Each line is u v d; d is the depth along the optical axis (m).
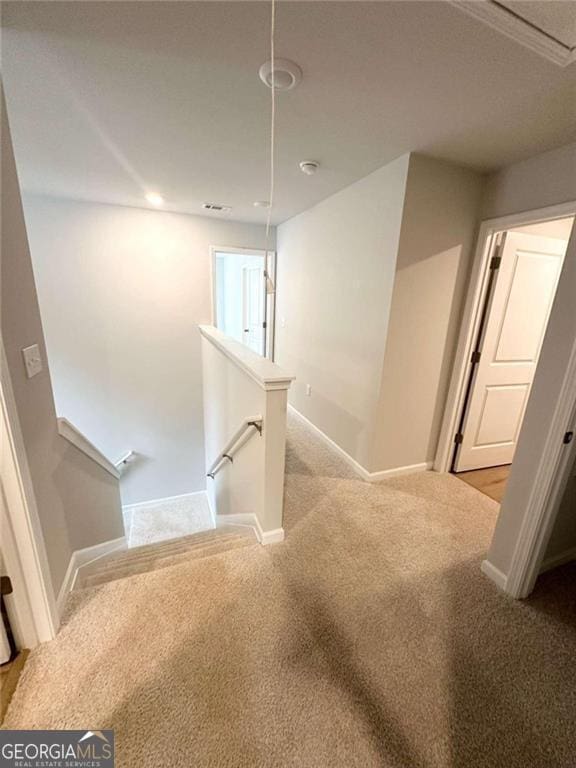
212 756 0.99
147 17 1.13
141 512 4.30
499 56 1.26
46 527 1.35
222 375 3.05
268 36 1.20
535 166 2.05
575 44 1.18
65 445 1.61
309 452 3.16
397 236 2.21
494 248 2.44
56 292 3.54
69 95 1.57
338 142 1.98
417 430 2.74
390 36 1.18
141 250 3.74
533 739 1.07
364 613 1.49
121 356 3.95
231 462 2.81
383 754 1.02
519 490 1.58
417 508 2.34
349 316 2.82
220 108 1.67
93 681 1.16
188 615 1.43
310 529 2.08
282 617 1.45
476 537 2.05
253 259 5.29
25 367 1.23
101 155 2.23
